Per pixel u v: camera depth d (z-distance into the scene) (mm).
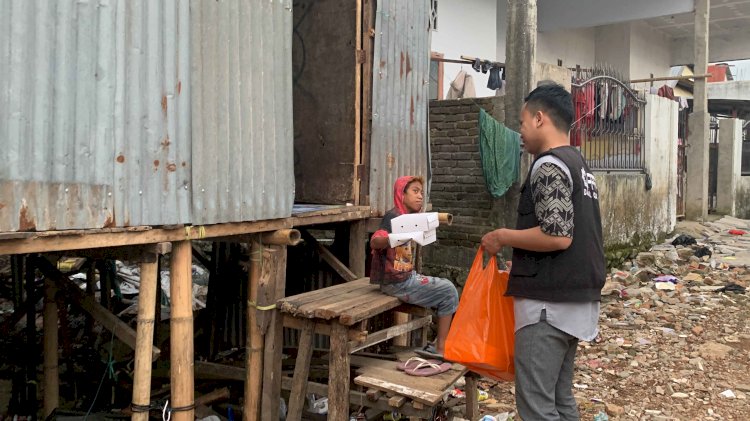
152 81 3230
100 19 2969
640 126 10828
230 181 3727
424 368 4008
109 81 3027
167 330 5969
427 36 5941
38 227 2775
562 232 2766
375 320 5562
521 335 2980
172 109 3344
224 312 6059
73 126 2891
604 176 9359
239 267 6008
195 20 3439
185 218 3455
